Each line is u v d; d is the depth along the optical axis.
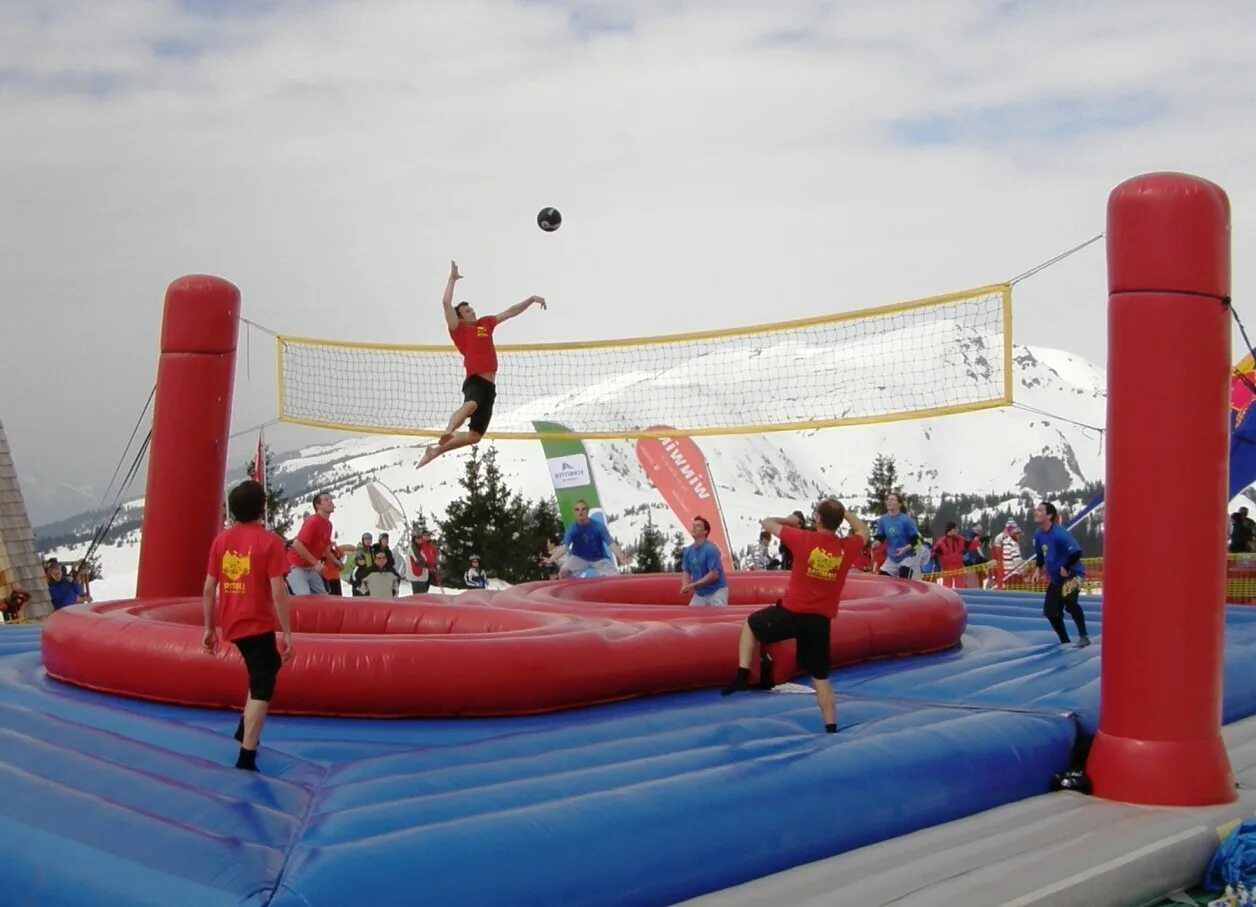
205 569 12.46
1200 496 7.44
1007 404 12.02
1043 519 11.41
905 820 6.94
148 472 12.55
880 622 10.59
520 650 8.26
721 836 6.12
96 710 8.23
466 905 5.29
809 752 7.08
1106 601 7.72
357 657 8.09
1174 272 7.37
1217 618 7.54
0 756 6.83
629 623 9.50
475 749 7.29
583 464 28.59
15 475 19.98
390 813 5.88
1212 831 7.05
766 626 8.05
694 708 8.40
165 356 12.52
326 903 5.04
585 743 7.53
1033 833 6.88
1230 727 9.55
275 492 39.38
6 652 11.20
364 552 19.67
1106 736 7.70
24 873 5.50
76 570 17.33
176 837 5.53
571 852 5.66
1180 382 7.39
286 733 7.70
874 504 68.69
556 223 10.70
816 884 6.07
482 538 49.75
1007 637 12.20
